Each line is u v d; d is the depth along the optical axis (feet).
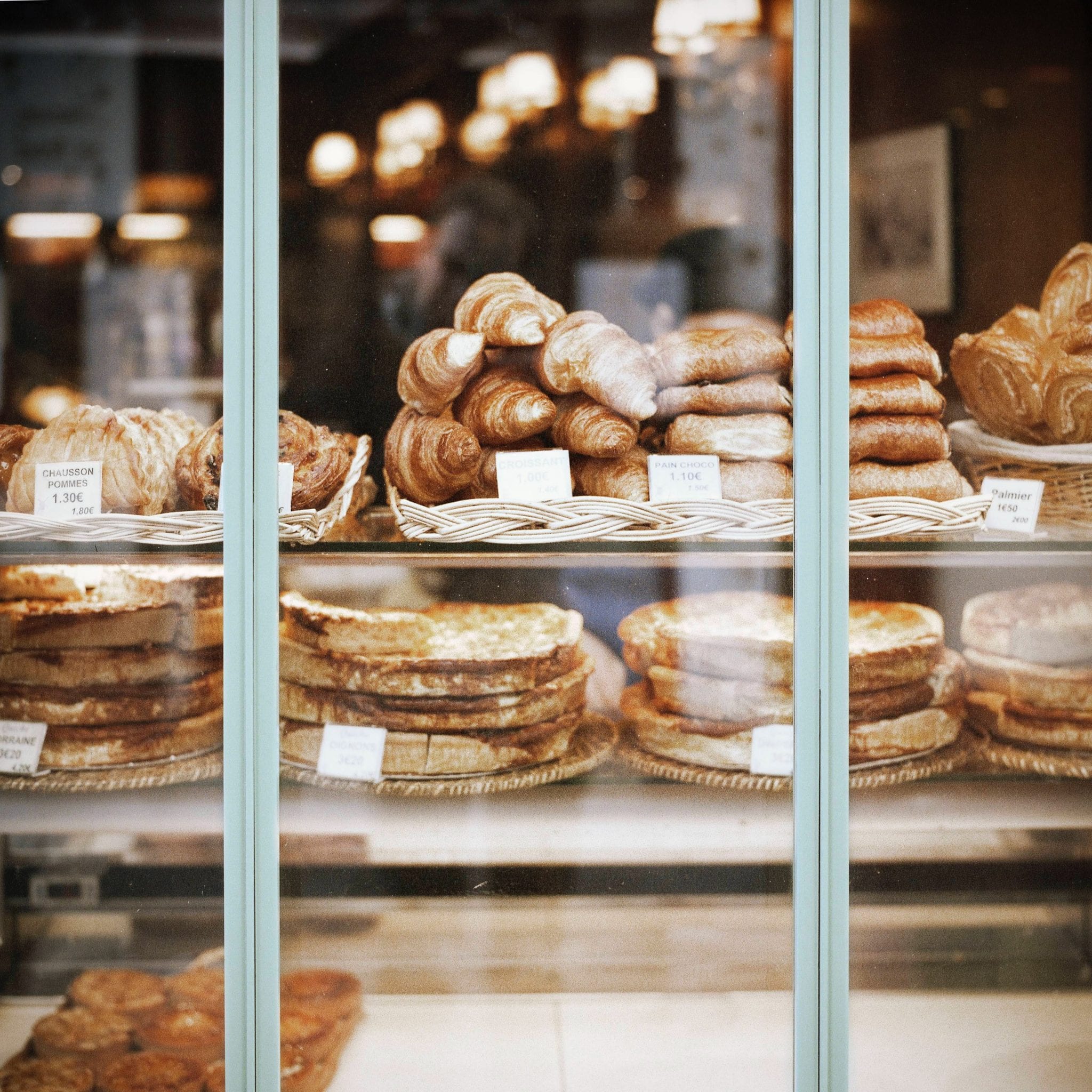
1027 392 3.87
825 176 3.33
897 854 3.96
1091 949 4.02
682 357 3.74
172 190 4.17
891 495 3.67
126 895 3.92
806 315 3.36
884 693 3.81
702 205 4.19
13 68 4.14
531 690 3.81
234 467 3.33
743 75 4.15
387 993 3.91
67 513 3.64
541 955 3.96
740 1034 3.84
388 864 3.91
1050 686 3.88
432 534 3.60
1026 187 4.24
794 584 3.41
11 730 3.82
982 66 4.22
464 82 4.17
